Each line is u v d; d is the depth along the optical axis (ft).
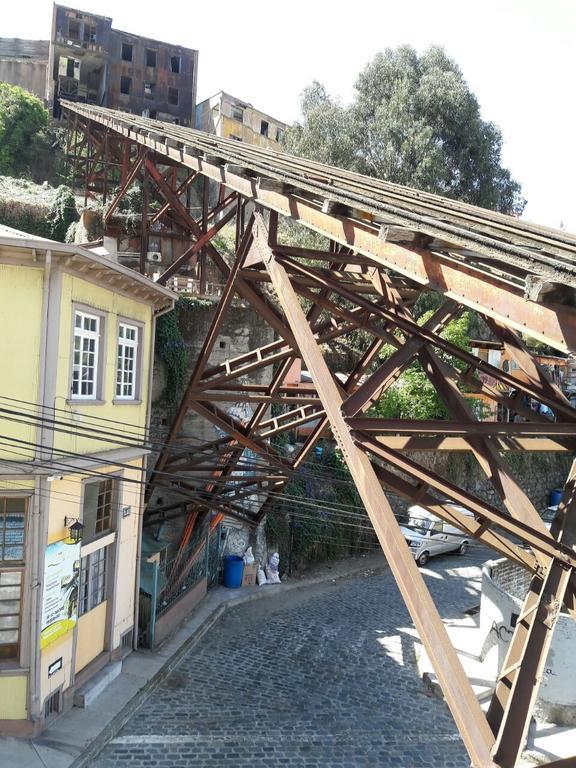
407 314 25.09
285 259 25.81
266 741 31.96
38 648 29.45
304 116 107.65
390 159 96.37
